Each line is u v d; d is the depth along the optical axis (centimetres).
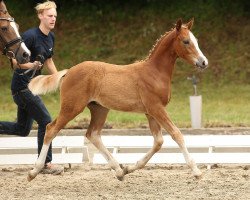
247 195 1038
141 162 1176
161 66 1159
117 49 2939
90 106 1201
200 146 1380
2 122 1269
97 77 1152
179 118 2075
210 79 2717
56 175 1263
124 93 1148
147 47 2930
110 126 1902
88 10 3147
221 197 1025
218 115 2134
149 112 1152
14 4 3206
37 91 1172
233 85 2659
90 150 1576
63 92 1158
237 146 1374
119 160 1362
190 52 1155
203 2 3083
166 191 1083
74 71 1155
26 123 1263
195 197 1027
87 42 2988
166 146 1381
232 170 1293
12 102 2567
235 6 3050
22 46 1202
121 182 1175
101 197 1039
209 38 2914
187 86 2669
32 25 3102
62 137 1405
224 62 2800
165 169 1329
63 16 3128
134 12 3109
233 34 2931
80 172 1298
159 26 3011
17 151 1520
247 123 1944
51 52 1266
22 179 1221
